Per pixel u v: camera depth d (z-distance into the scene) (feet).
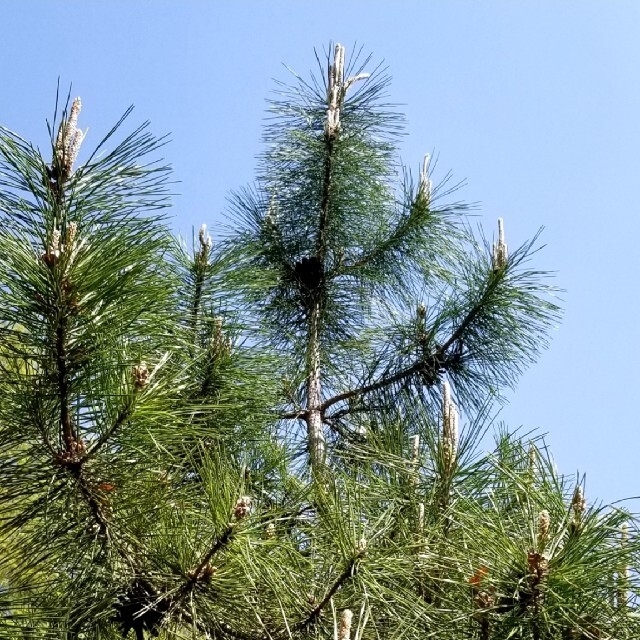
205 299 7.47
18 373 5.68
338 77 9.66
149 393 5.63
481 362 8.89
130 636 6.34
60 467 5.70
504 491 6.46
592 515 5.70
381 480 6.85
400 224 9.34
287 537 6.43
